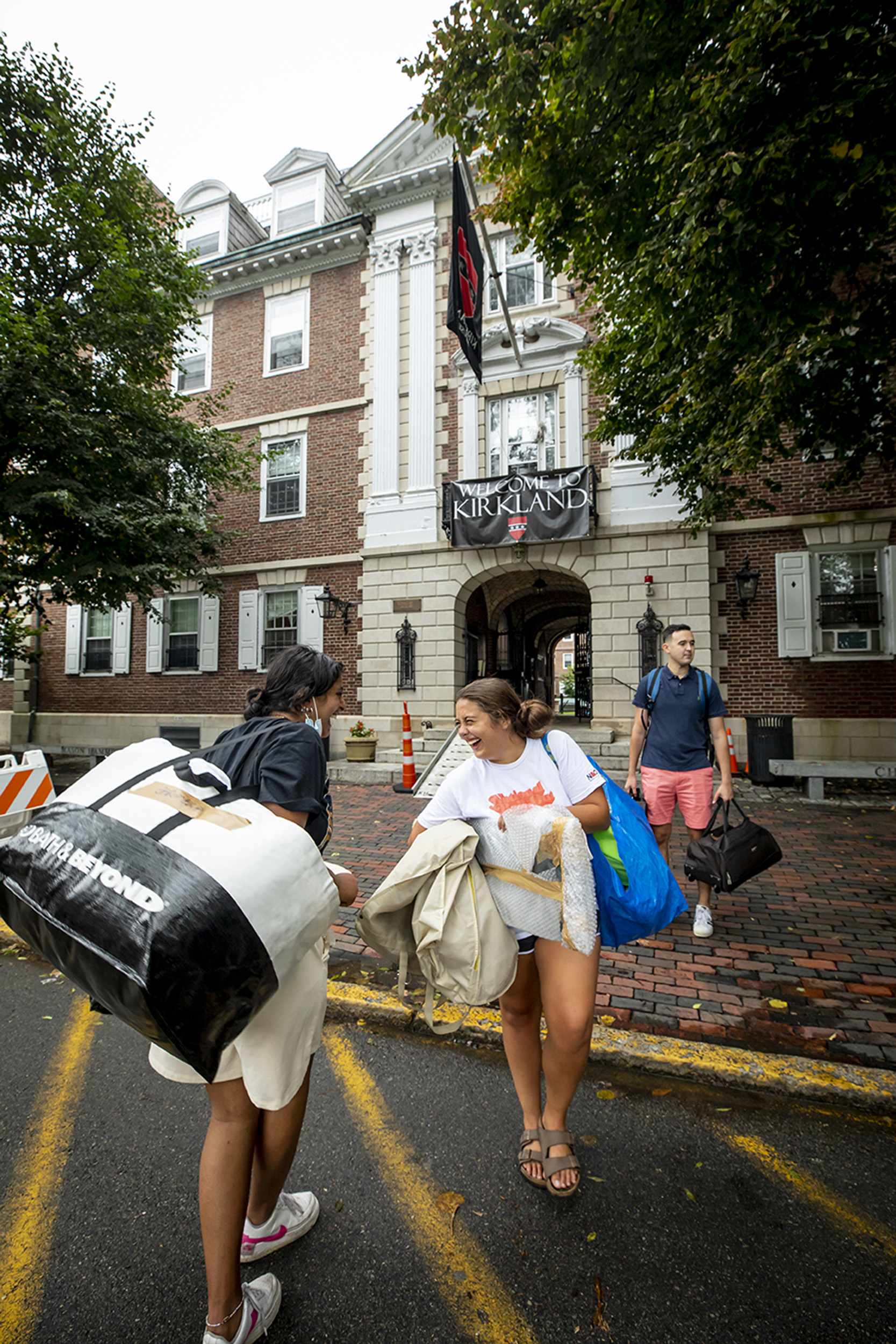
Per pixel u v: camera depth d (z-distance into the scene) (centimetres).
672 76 484
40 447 991
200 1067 120
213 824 134
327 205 1598
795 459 1070
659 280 515
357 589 1338
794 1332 156
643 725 425
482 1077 268
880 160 395
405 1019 308
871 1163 215
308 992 157
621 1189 204
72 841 128
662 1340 155
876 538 1027
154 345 1103
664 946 388
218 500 1427
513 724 205
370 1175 212
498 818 200
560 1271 175
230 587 1452
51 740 1580
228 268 1455
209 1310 145
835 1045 280
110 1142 229
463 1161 218
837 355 556
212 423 1478
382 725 1280
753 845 372
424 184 1284
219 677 1454
